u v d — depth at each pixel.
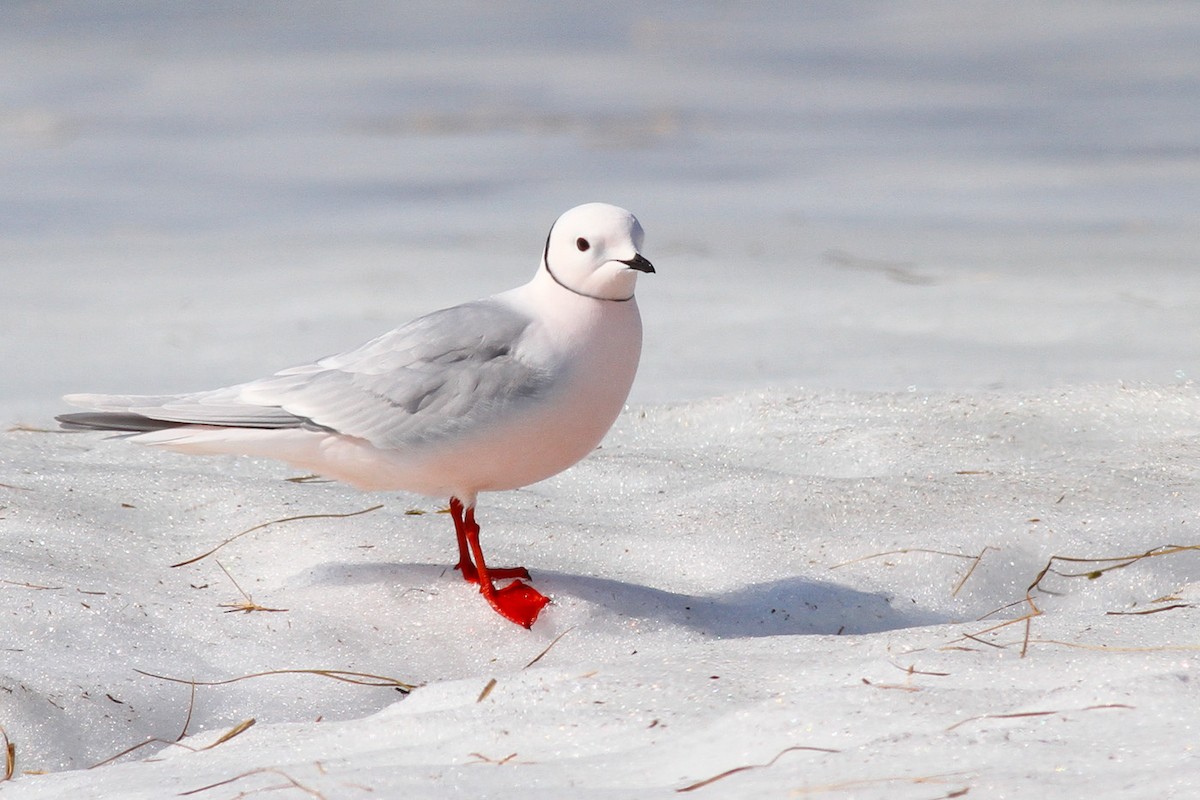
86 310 18.36
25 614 7.94
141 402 8.57
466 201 28.00
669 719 6.20
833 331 16.36
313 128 38.00
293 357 15.43
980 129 36.06
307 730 6.75
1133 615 7.35
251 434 8.45
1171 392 12.16
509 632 8.32
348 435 8.38
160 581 8.72
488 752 6.10
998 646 6.80
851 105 40.50
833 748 5.71
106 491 10.09
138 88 45.31
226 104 42.22
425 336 8.52
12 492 9.82
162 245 23.45
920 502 9.88
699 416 12.53
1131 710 5.70
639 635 8.31
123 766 6.34
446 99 42.91
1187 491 9.85
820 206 26.64
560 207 27.05
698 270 20.36
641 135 36.00
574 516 10.02
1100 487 10.01
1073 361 14.56
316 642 8.12
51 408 13.34
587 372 8.48
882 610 8.69
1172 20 60.16
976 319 16.86
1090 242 22.41
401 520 9.64
